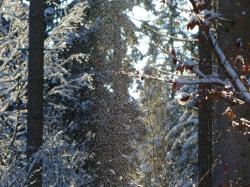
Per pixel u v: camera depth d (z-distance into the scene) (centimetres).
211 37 369
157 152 1453
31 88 908
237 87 373
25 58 1128
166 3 364
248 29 409
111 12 1814
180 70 395
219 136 422
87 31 1633
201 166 1025
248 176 402
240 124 396
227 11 420
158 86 1567
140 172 1631
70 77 1580
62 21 1171
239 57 392
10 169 855
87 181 1249
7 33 1148
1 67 1095
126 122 1759
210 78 395
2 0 1103
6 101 1076
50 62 1193
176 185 1380
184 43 1703
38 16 922
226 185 411
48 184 1065
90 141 1644
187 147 1795
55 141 952
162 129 1541
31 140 893
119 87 1769
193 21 357
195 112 1881
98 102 1680
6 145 1026
